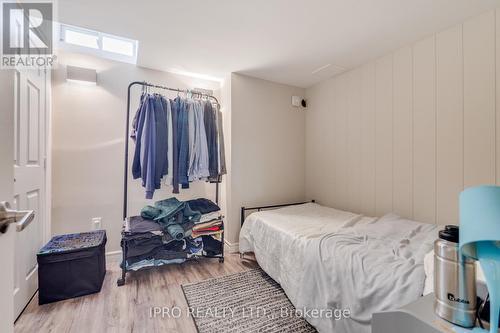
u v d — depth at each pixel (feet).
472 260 1.85
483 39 5.09
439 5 4.84
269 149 9.31
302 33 5.97
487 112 5.04
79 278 5.56
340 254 4.38
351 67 8.01
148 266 6.45
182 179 7.04
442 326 1.80
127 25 5.65
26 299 5.15
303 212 7.83
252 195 8.95
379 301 3.47
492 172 4.98
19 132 4.80
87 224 7.16
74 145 6.98
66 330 4.47
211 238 8.13
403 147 6.64
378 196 7.32
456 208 5.55
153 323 4.70
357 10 5.05
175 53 7.05
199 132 7.38
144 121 6.72
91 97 7.20
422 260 3.77
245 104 8.78
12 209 2.20
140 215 7.32
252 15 5.26
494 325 1.62
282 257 5.73
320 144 9.50
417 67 6.31
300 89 10.06
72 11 5.09
